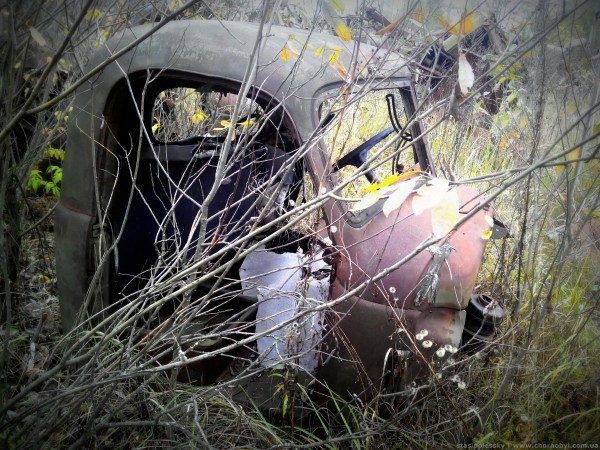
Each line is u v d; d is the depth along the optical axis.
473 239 2.04
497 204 3.39
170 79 2.15
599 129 1.84
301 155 1.67
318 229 2.16
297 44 2.08
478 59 3.38
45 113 2.49
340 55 2.15
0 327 2.30
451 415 2.00
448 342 1.85
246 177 2.92
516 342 2.42
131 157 2.33
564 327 2.40
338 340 1.91
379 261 1.79
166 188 2.60
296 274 2.50
